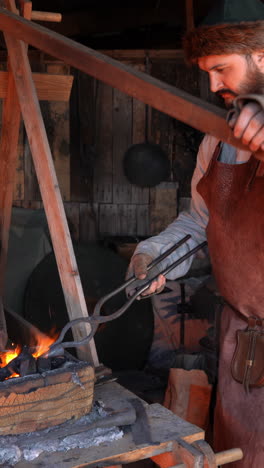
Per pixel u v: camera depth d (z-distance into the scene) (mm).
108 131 4191
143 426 1425
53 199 1819
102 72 1150
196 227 1821
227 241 1556
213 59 1207
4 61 3953
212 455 1350
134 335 3240
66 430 1349
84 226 4230
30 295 3162
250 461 1646
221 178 1540
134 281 1627
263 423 1620
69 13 4402
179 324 3217
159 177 4207
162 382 3041
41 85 2182
